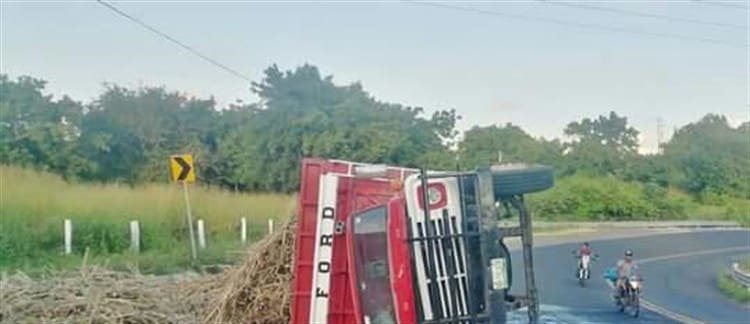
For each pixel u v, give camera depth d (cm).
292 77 4381
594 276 2819
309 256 734
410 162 3872
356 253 679
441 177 672
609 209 5922
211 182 3956
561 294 2294
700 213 6347
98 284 978
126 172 3975
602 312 1872
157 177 3909
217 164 3988
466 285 659
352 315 722
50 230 2023
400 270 654
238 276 888
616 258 3669
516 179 742
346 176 736
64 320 857
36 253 1859
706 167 6869
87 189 2656
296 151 3994
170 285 1013
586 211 5847
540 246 4009
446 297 655
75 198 2441
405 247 655
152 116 4181
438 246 660
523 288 793
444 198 668
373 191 732
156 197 2573
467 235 664
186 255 1900
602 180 6241
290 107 4284
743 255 3922
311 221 738
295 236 789
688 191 6775
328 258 731
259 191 3784
